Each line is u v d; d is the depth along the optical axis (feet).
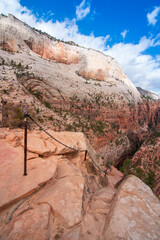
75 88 360.48
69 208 9.25
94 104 364.99
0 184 9.64
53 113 211.82
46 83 305.53
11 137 15.80
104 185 19.24
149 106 567.18
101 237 7.82
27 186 9.81
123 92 508.53
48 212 8.60
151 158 229.04
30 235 7.10
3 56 319.88
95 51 640.58
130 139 401.49
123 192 10.96
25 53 420.36
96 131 250.57
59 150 16.40
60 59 545.44
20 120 21.79
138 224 8.21
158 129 425.69
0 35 388.98
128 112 437.58
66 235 7.66
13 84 197.98
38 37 499.51
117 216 8.74
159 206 9.82
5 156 13.19
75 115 291.58
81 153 19.33
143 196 10.56
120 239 7.38
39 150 14.53
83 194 10.89
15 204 8.73
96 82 519.19
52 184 11.47
